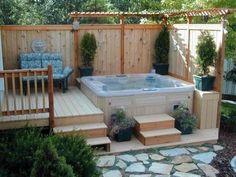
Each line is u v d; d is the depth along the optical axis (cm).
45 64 862
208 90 710
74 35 898
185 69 844
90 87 745
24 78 787
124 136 642
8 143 479
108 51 934
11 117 609
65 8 1411
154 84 872
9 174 426
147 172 521
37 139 468
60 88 884
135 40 952
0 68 779
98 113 646
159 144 630
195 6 859
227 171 527
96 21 1419
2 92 779
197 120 714
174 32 904
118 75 912
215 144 646
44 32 875
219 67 693
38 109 597
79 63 917
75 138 483
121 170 527
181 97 723
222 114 787
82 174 433
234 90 1075
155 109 709
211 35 712
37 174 367
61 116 623
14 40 856
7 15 1309
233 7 812
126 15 904
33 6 1405
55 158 372
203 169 533
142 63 974
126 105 686
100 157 575
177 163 555
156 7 1040
